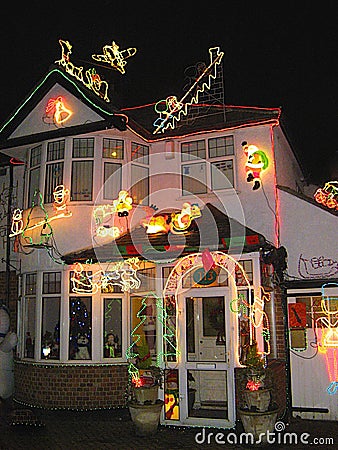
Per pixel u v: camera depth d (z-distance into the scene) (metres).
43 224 12.31
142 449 8.49
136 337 11.48
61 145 12.66
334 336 10.57
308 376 10.65
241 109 12.91
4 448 8.63
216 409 10.65
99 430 9.78
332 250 11.00
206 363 9.83
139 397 9.48
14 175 14.49
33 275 12.60
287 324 10.91
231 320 9.75
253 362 9.07
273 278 10.96
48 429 9.89
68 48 13.27
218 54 13.49
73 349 11.68
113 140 12.69
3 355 11.55
